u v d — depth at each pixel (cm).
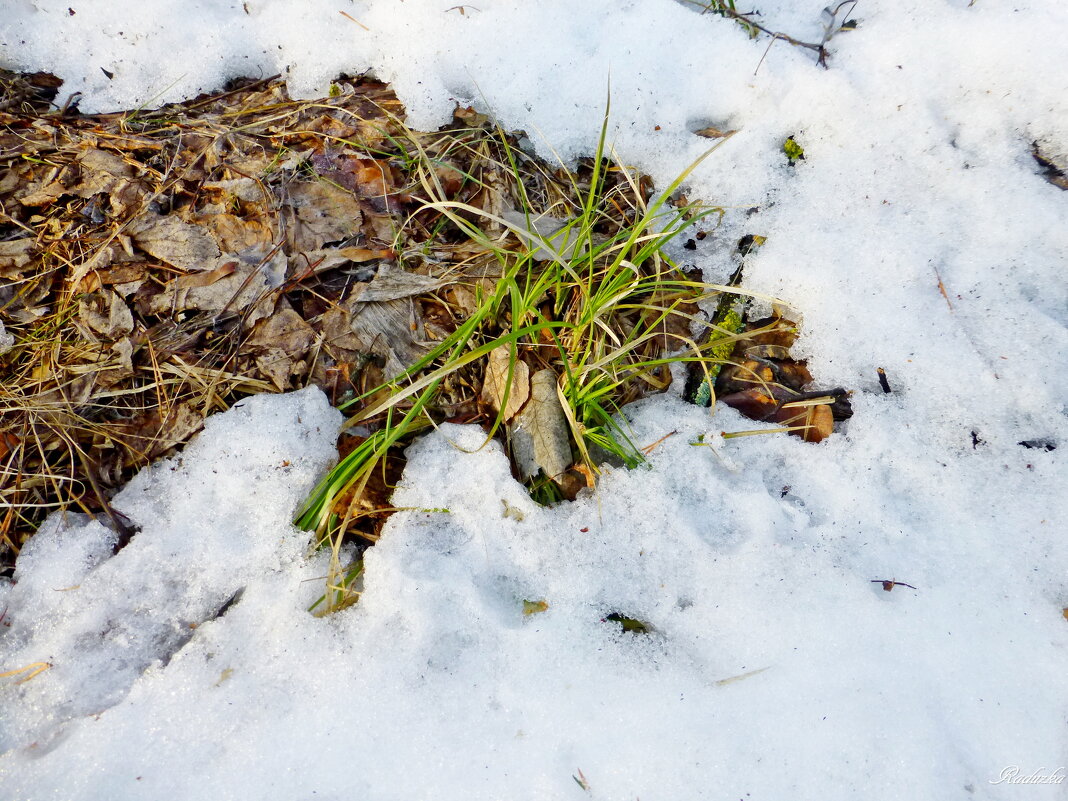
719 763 46
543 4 59
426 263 54
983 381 52
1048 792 45
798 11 60
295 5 59
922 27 58
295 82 58
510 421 52
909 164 55
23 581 48
